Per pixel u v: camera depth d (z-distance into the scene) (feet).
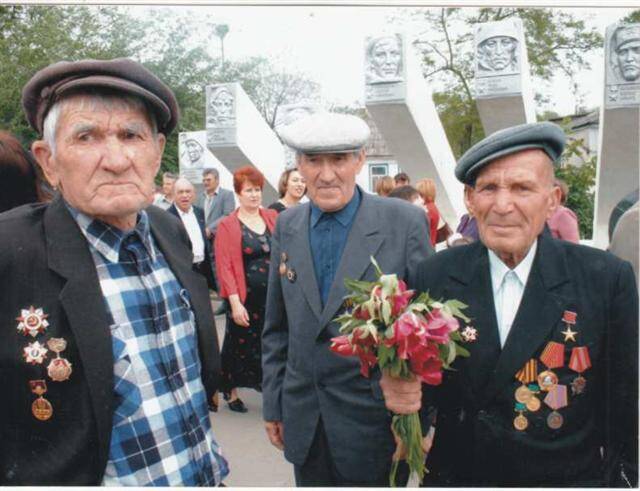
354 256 7.55
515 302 6.22
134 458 5.12
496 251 6.10
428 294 6.18
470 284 6.32
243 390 18.39
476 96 30.50
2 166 6.67
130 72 5.08
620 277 6.02
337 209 7.75
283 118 39.96
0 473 4.92
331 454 7.42
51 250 4.99
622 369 5.95
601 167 26.45
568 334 5.92
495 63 30.07
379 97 31.94
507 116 30.78
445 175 36.14
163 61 48.44
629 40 24.70
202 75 50.16
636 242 8.29
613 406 6.01
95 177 4.95
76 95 4.96
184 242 6.32
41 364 4.83
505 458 5.95
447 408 6.46
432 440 6.71
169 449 5.31
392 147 34.35
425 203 20.79
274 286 8.29
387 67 31.68
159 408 5.29
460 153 50.88
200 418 5.77
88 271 5.04
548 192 5.97
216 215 29.09
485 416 6.07
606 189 26.68
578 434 5.92
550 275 6.06
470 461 6.22
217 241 15.30
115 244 5.31
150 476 5.16
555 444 5.87
